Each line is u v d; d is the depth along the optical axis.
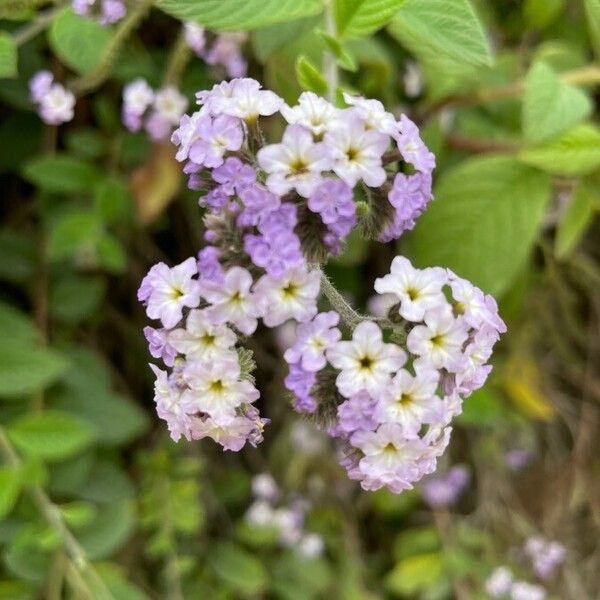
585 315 0.21
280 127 0.14
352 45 0.15
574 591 0.21
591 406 0.21
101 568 0.15
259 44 0.13
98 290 0.16
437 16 0.11
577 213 0.15
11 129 0.16
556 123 0.13
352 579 0.19
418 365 0.09
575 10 0.19
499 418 0.19
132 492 0.16
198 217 0.18
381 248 0.18
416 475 0.09
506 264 0.15
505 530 0.21
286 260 0.08
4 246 0.16
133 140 0.16
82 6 0.13
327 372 0.09
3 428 0.14
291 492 0.19
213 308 0.09
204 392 0.09
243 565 0.18
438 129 0.16
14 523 0.15
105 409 0.16
